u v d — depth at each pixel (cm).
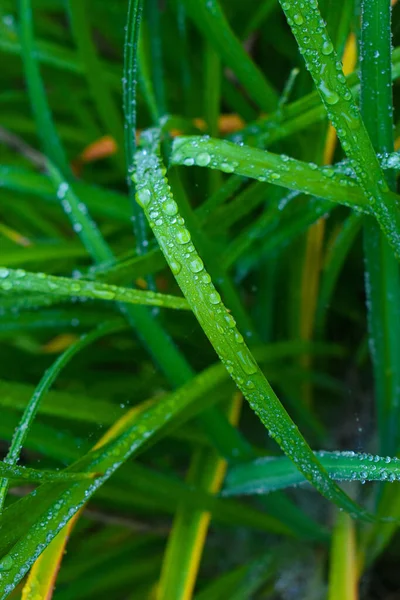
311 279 65
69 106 78
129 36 55
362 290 70
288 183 55
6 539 54
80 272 65
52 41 80
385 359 60
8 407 62
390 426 62
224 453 61
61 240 71
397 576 67
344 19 59
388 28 54
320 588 65
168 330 65
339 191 55
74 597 64
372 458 54
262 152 55
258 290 67
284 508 62
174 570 60
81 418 61
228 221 60
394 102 62
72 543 68
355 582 60
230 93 67
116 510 67
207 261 60
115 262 61
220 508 62
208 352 65
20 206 72
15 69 82
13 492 65
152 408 58
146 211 54
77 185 67
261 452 63
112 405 61
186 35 69
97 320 65
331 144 62
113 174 75
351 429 70
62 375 68
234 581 65
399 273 58
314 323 67
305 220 61
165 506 62
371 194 54
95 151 72
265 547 68
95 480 55
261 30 70
